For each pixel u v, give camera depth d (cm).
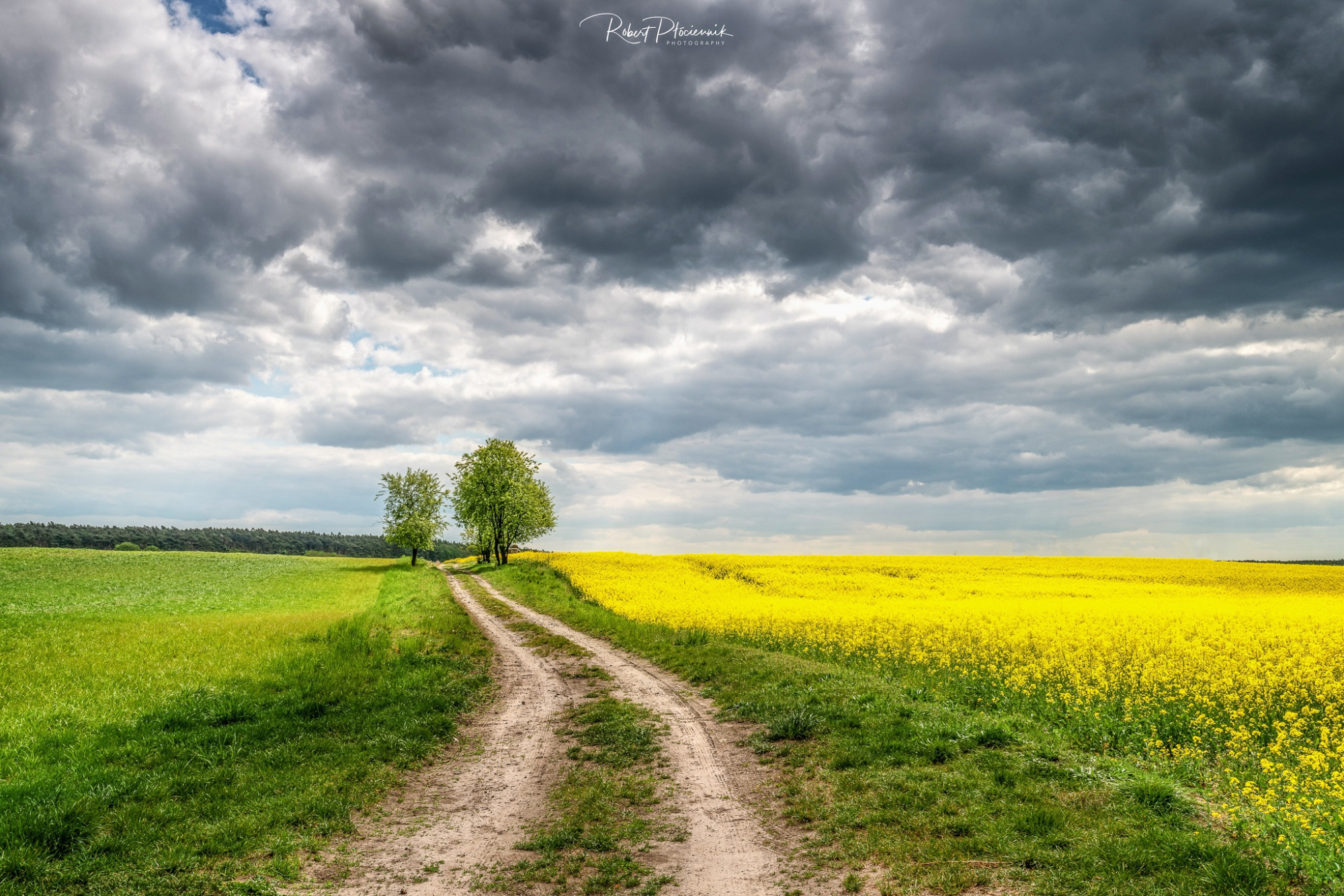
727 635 2475
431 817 1031
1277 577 6072
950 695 1531
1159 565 7194
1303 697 1402
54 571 5488
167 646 2258
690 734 1388
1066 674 1596
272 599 4312
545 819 1005
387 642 2341
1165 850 720
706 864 834
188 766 1155
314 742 1320
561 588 4678
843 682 1645
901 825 873
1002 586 4900
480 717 1602
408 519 8000
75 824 888
